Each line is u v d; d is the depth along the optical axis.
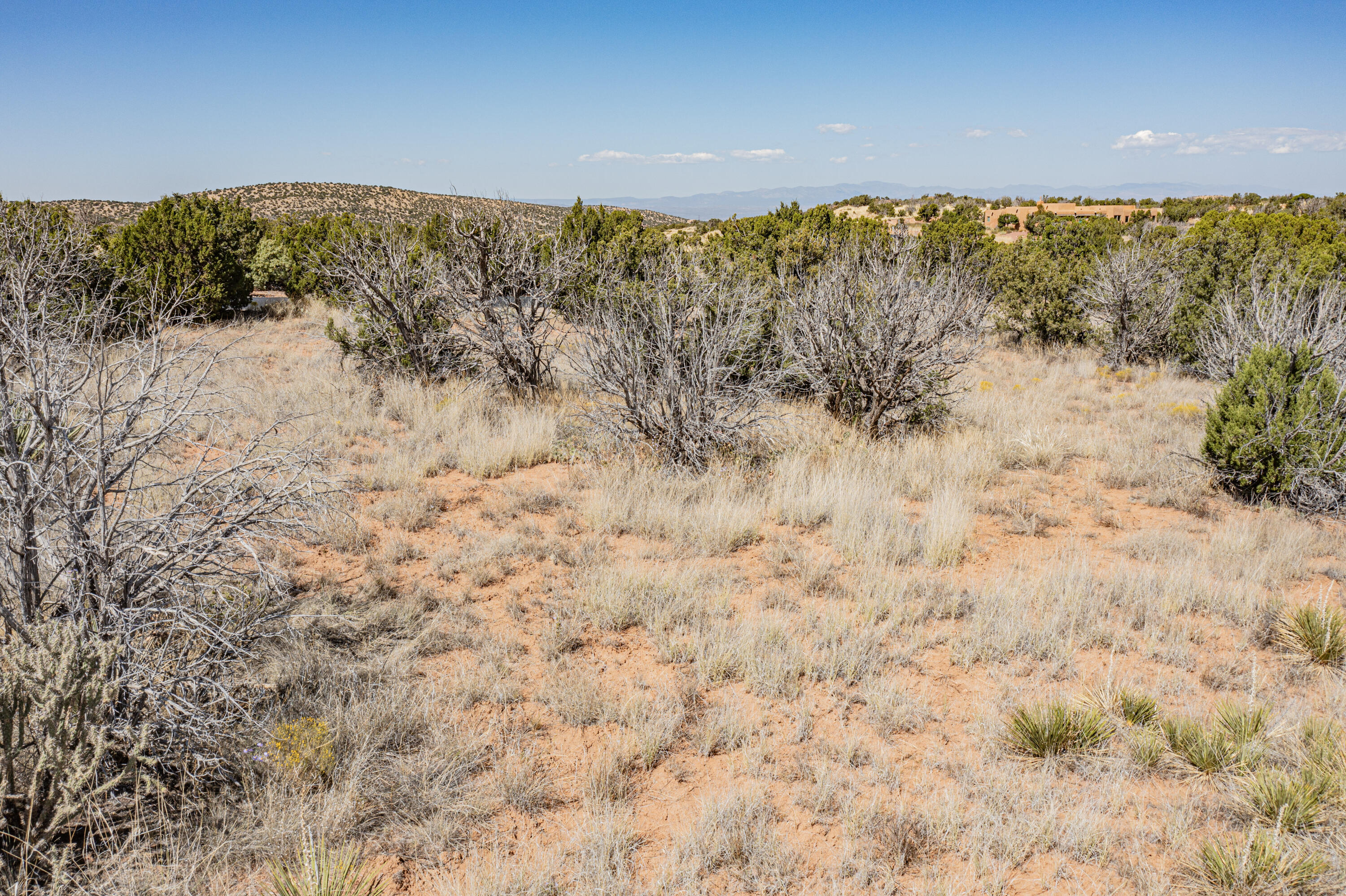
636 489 7.30
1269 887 2.81
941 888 2.88
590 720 4.03
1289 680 4.50
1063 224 38.00
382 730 3.75
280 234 23.88
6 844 2.83
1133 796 3.48
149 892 2.77
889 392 9.17
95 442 3.55
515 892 2.81
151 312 4.25
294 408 9.31
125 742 3.22
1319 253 14.77
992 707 4.16
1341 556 6.41
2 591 3.28
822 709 4.16
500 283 11.12
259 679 4.07
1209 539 6.85
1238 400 8.10
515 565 5.90
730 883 2.96
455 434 8.96
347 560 5.80
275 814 3.14
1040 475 8.66
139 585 3.55
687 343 8.48
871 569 5.84
